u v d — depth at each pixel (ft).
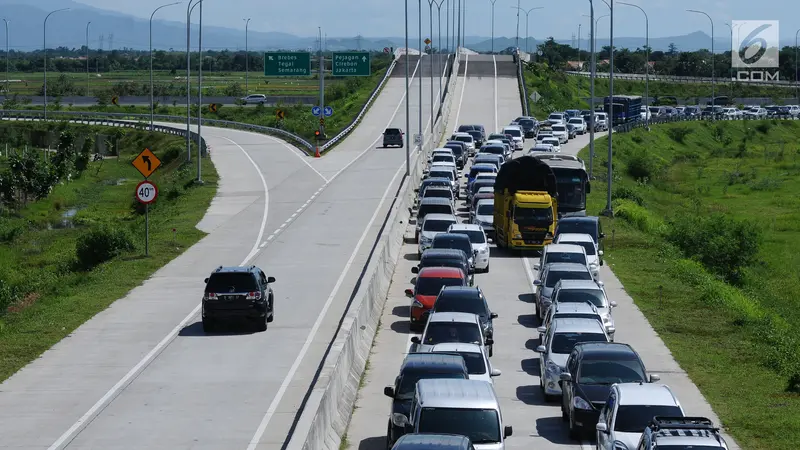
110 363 306.96
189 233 554.87
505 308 400.88
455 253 414.41
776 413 259.80
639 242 557.74
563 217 541.75
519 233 519.19
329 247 511.81
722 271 551.59
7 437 236.84
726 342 344.90
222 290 342.03
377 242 506.48
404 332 359.05
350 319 311.06
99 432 240.73
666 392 217.56
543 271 392.68
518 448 235.40
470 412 201.77
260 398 269.44
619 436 205.46
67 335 343.87
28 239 649.61
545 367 277.44
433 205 552.41
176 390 277.44
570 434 241.96
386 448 231.71
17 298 421.59
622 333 355.56
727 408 266.16
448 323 289.74
